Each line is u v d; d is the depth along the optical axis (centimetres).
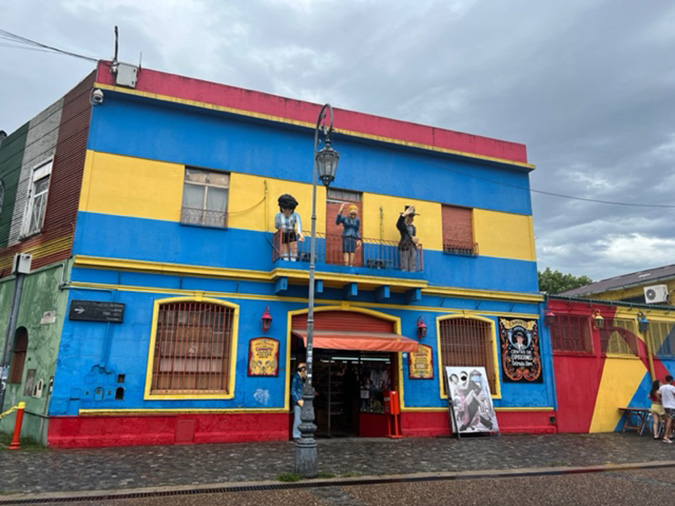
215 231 1212
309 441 816
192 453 969
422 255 1391
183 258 1170
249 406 1148
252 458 937
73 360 1035
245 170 1274
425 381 1329
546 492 748
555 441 1263
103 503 646
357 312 1316
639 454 1093
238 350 1168
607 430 1486
